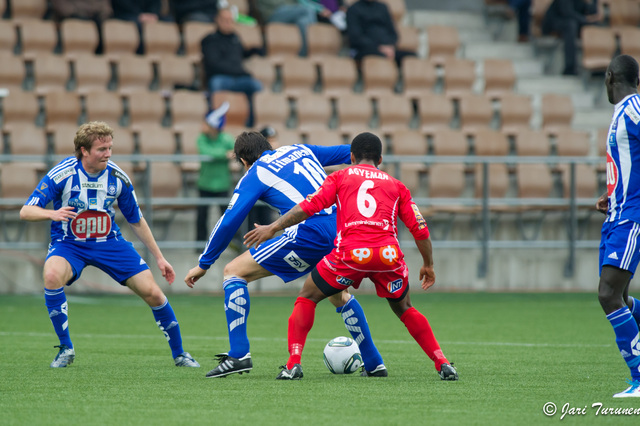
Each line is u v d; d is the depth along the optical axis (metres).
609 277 16.61
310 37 57.41
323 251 18.83
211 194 44.31
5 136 46.81
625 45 62.69
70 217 19.80
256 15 60.62
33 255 43.56
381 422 13.59
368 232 17.62
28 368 20.69
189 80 53.53
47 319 34.12
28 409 14.83
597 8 63.69
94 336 28.88
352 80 55.47
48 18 55.47
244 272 19.05
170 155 44.50
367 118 52.91
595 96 62.00
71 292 44.22
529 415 14.25
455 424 13.46
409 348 25.73
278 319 34.84
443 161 45.66
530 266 48.47
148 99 49.66
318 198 17.66
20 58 50.25
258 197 18.77
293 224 17.75
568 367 21.14
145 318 34.81
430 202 46.19
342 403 15.40
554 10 62.00
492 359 22.94
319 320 35.19
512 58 63.38
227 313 18.81
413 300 42.88
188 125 49.84
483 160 46.25
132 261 21.20
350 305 19.19
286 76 54.12
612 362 22.25
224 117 45.72
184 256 44.69
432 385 17.75
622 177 16.61
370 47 56.12
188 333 29.94
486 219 47.06
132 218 21.55
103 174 20.83
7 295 42.78
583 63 61.44
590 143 56.25
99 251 21.09
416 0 68.75
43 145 46.53
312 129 51.75
